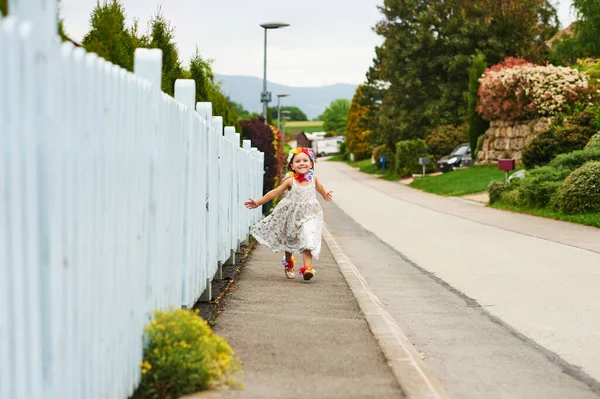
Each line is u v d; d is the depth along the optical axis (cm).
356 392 472
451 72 6362
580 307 880
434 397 469
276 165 2697
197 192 674
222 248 919
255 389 467
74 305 327
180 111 577
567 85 4028
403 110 6656
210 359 459
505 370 595
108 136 376
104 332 379
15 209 260
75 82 322
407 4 6588
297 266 1129
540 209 2453
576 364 619
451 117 6303
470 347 675
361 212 2817
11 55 255
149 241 479
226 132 1102
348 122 11781
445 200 3462
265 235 970
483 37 6262
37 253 285
